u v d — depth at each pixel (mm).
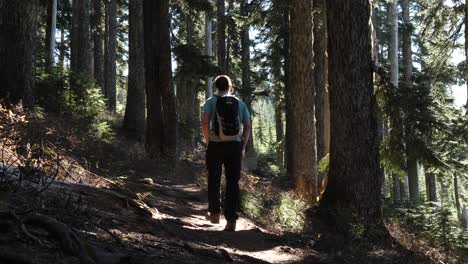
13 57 9578
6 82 9492
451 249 10047
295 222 8133
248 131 6258
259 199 8906
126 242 4027
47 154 6086
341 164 8742
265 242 6219
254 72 28734
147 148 12664
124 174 8609
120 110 33562
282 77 21266
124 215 5105
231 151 6059
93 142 9773
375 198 8680
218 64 25688
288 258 5617
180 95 27625
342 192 8672
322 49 17500
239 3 31266
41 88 13570
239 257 5031
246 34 29312
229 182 6180
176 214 6625
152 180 9008
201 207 7801
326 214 8547
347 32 8727
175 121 13148
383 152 11078
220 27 25781
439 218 11906
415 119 10875
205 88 24344
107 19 33531
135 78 19188
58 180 5434
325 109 16875
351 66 8727
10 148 5805
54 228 3252
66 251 3104
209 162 6164
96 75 29047
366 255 6125
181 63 19125
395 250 7043
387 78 9094
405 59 28750
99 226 4180
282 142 24500
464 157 15906
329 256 5887
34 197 4137
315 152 12820
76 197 4961
